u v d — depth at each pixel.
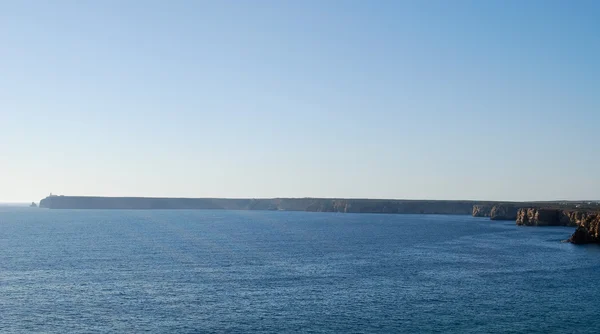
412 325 61.72
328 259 116.62
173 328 60.69
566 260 111.56
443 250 133.38
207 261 113.56
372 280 88.75
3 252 131.50
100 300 73.81
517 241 154.62
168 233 199.25
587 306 69.94
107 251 133.88
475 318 64.56
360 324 62.19
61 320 63.75
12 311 67.69
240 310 68.38
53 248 141.62
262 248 141.12
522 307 69.56
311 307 69.94
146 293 78.50
